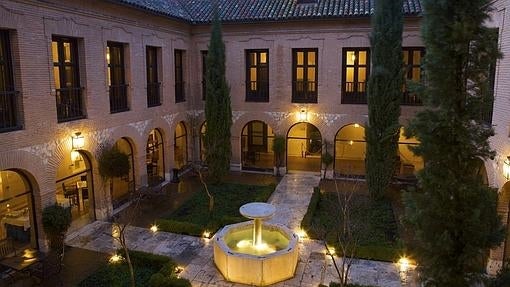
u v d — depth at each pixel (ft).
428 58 19.10
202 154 58.29
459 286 19.48
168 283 27.17
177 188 51.62
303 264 31.35
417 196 20.17
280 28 54.90
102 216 40.52
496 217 19.33
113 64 43.68
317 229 36.17
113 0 39.50
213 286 28.43
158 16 49.01
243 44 57.00
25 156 31.40
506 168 27.04
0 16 28.86
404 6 50.47
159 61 51.96
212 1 60.29
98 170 39.60
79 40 37.63
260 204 32.94
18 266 29.73
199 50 59.31
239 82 58.13
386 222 40.14
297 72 56.85
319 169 60.49
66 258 32.55
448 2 18.34
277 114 57.36
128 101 45.55
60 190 44.65
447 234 18.80
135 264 31.32
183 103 58.29
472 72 18.58
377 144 45.83
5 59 30.66
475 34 18.17
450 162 19.19
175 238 36.37
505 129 28.19
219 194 48.83
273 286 28.32
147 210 43.47
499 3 29.78
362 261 31.78
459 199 19.19
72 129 36.42
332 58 53.72
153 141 56.44
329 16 51.19
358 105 53.88
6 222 34.91
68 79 37.40
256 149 69.97
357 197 47.32
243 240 33.73
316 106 55.47
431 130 19.01
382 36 44.32
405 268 30.58
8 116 30.68
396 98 45.19
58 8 34.14
